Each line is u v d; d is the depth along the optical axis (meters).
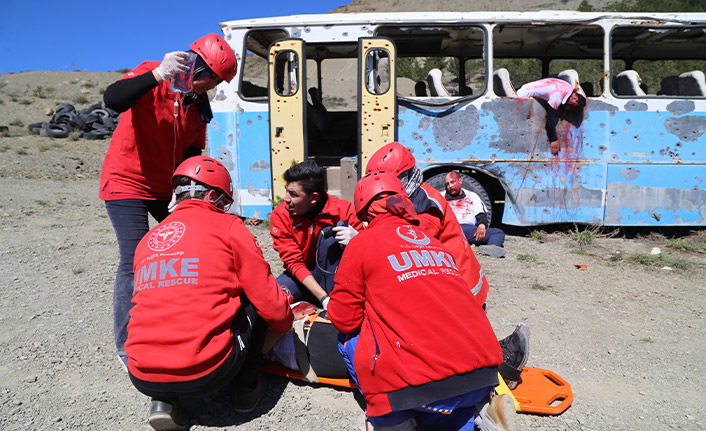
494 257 6.43
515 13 7.29
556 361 3.70
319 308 3.84
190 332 2.52
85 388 3.20
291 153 7.11
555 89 7.06
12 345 3.67
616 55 9.36
